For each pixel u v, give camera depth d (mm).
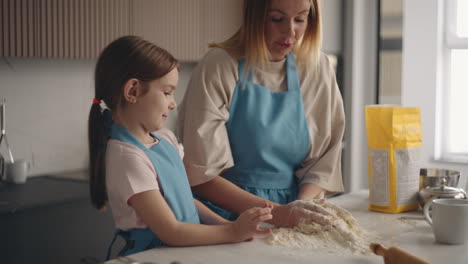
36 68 2777
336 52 3848
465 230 1103
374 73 3930
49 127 2850
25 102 2746
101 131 1160
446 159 3643
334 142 1649
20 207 2043
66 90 2914
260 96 1531
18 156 2734
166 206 1109
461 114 3613
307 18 1559
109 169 1123
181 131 1557
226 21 3258
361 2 3873
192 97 1500
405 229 1242
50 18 2408
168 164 1198
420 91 3648
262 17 1486
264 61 1544
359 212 1420
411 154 1421
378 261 990
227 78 1508
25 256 2068
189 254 1027
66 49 2473
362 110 3969
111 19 2633
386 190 1409
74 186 2498
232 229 1102
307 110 1587
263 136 1511
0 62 2641
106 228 2420
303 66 1610
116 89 1144
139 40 1170
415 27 3635
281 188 1571
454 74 3611
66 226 2230
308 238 1134
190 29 3018
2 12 2256
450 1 3551
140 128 1180
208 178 1435
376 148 1422
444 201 1160
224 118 1487
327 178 1586
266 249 1063
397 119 1398
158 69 1132
